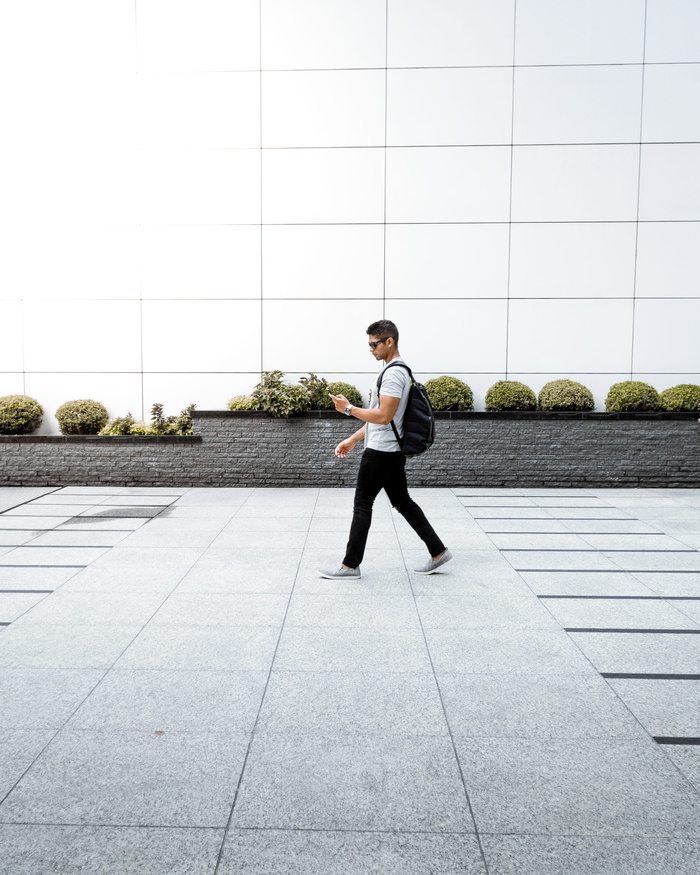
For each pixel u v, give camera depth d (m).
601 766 2.37
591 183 8.91
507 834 2.00
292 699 2.86
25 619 3.82
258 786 2.23
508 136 8.90
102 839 1.97
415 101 8.90
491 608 4.02
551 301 9.03
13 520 6.50
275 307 9.14
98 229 9.11
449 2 8.79
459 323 9.09
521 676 3.09
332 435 8.40
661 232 8.92
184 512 6.87
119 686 2.98
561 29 8.77
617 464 8.37
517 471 8.41
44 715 2.71
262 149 8.99
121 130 9.02
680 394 8.49
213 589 4.37
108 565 4.93
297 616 3.87
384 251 9.05
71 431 8.82
